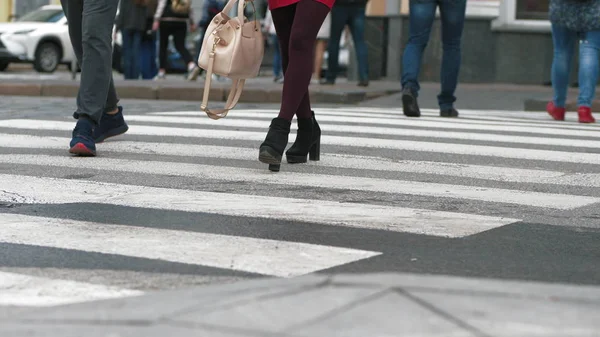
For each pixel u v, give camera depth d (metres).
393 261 10.73
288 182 15.77
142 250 10.98
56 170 16.70
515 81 46.50
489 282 7.84
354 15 41.50
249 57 16.31
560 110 29.41
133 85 38.44
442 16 27.95
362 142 21.53
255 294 7.62
